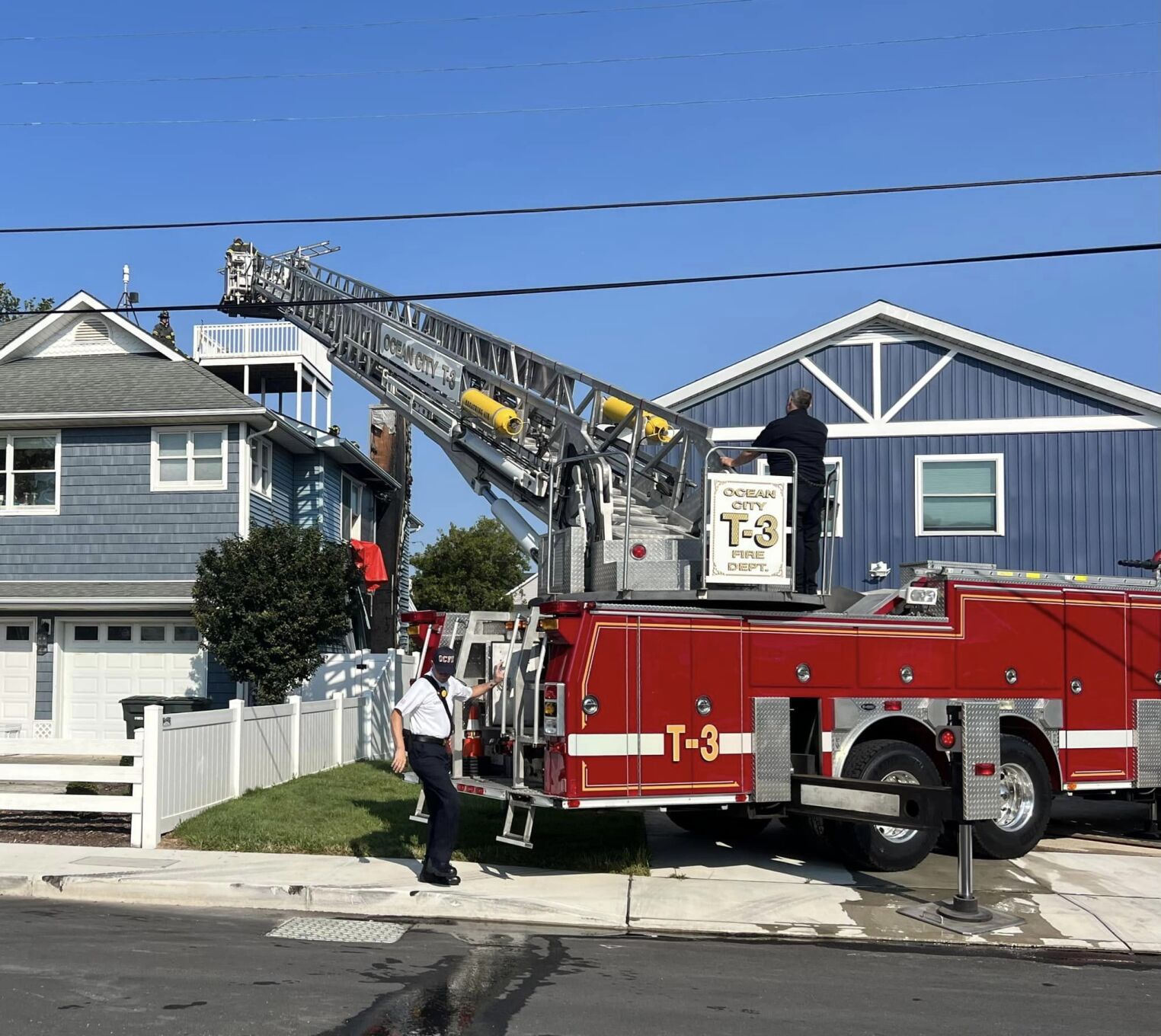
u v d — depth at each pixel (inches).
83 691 765.9
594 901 323.6
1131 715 426.3
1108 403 625.9
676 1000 236.1
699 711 347.9
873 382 647.8
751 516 362.3
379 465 1087.0
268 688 669.9
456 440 520.4
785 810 367.9
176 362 826.2
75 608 750.5
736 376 653.3
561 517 429.4
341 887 328.5
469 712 387.5
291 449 867.4
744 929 305.0
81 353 860.0
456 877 338.6
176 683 760.3
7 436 783.7
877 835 368.8
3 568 773.9
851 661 374.3
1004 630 402.9
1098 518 621.6
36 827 436.5
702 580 357.1
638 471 423.8
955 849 418.6
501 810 468.4
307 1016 218.1
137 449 773.3
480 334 506.6
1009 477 631.2
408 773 358.0
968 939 299.0
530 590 573.0
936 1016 229.5
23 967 249.3
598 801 331.3
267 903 328.8
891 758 374.6
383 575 841.5
